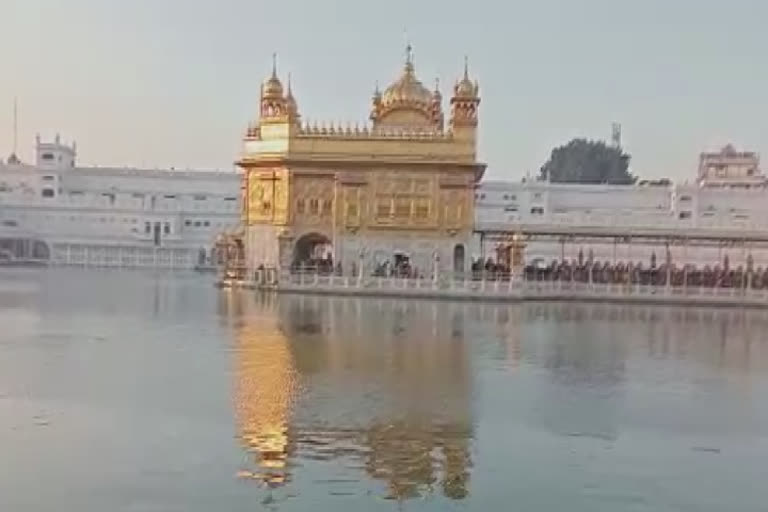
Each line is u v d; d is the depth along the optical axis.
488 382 31.73
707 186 146.62
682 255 109.88
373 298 71.62
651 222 91.06
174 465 20.09
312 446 21.86
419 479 19.53
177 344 40.22
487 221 101.12
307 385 29.81
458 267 79.31
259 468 19.95
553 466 20.89
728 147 172.38
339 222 78.75
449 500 18.25
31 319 51.19
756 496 19.20
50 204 139.88
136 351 37.75
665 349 43.31
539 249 111.56
